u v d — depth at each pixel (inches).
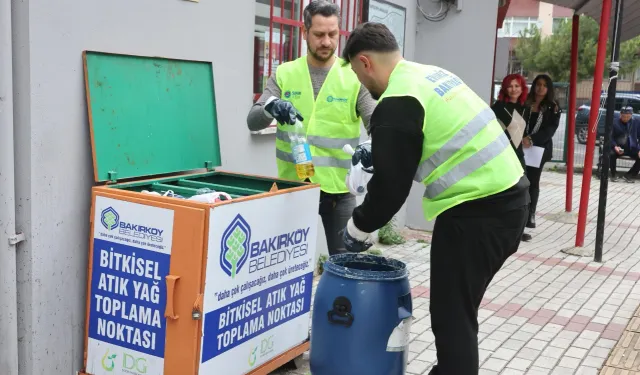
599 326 180.5
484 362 152.5
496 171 103.0
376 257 121.0
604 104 368.2
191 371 106.3
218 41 155.0
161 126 134.0
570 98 343.0
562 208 380.5
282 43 197.8
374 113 102.0
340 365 110.0
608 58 1056.2
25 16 105.0
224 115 160.1
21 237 109.1
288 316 129.1
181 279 105.5
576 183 499.5
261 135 178.4
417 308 185.5
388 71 108.3
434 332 109.1
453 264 105.2
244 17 165.5
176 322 106.9
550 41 1121.4
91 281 115.5
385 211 101.6
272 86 143.2
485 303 196.7
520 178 107.4
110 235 112.3
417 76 103.8
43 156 110.4
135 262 110.1
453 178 102.8
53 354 116.6
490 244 104.1
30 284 110.7
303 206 127.6
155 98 132.6
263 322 121.3
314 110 139.9
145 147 129.4
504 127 268.4
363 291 108.0
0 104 103.3
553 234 306.7
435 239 107.2
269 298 121.9
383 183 99.1
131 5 126.6
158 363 109.6
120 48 124.9
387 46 107.3
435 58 284.7
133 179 129.0
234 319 113.0
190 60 143.3
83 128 118.4
